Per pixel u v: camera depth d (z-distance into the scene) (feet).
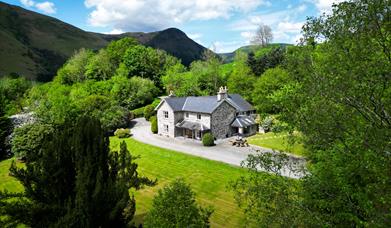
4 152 142.92
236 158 121.19
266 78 180.65
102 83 245.04
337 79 33.55
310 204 37.27
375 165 30.19
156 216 42.11
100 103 191.21
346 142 36.81
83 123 44.57
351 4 33.83
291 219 34.37
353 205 32.78
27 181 39.81
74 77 285.43
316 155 44.42
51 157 40.68
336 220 34.40
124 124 198.59
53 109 144.15
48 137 47.52
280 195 36.73
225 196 82.89
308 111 39.06
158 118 179.83
